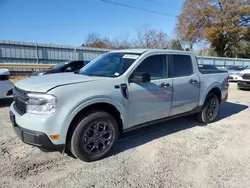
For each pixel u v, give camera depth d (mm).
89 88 3016
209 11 34562
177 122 5145
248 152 3584
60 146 2854
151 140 4012
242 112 6258
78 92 2912
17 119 2900
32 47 16609
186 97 4359
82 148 3023
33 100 2775
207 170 3012
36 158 3242
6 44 15438
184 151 3574
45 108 2727
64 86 2873
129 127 3557
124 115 3389
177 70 4242
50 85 2875
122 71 3486
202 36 36906
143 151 3551
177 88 4129
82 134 2996
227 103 7586
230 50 41000
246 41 38219
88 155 3104
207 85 4805
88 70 3984
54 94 2734
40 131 2697
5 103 6910
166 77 4012
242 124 5082
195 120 5320
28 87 2932
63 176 2805
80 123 2969
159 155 3420
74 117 2934
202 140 4055
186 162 3217
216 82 5031
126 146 3732
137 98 3504
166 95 3938
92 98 2979
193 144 3859
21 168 2959
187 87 4336
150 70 3770
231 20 33812
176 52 4289
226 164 3184
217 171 2992
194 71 4594
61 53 18094
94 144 3160
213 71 5219
